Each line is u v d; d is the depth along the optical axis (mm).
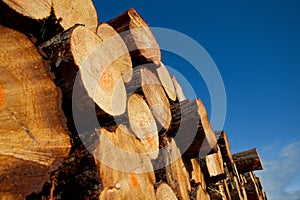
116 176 1646
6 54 1312
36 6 1622
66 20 1946
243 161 5598
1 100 1219
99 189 1458
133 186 1806
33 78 1365
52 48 1633
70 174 1522
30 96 1317
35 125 1288
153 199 2035
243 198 5379
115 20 2898
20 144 1207
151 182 2127
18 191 1156
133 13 2949
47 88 1403
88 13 2223
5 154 1152
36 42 1711
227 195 4590
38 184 1223
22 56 1369
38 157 1250
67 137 1397
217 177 4125
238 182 5246
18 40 1386
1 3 1376
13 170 1158
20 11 1475
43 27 1729
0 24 1408
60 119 1403
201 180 3846
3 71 1274
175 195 2439
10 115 1220
